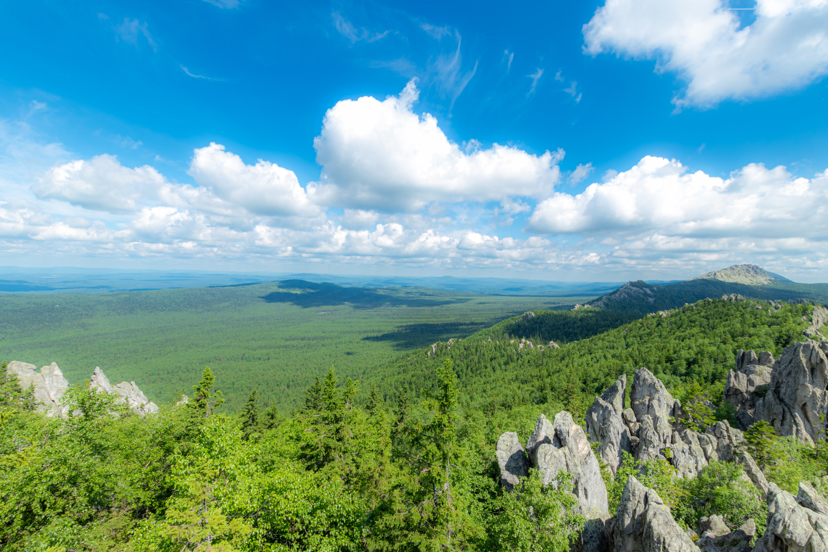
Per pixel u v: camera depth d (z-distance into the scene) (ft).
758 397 228.63
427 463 98.17
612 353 585.22
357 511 101.71
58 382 297.33
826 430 190.90
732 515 107.55
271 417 251.19
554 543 85.92
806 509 72.08
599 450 181.68
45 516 91.09
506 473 132.87
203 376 186.09
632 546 84.89
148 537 71.26
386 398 643.04
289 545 98.22
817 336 382.42
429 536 90.17
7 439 104.58
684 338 534.78
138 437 133.69
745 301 596.29
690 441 179.01
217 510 75.25
